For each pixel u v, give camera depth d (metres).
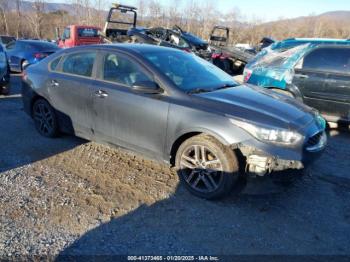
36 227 3.26
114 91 4.34
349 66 6.08
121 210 3.59
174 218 3.48
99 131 4.66
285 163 3.43
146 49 4.56
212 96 3.92
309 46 6.52
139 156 4.45
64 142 5.37
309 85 6.40
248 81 7.38
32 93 5.54
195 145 3.79
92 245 3.04
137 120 4.16
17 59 12.90
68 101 4.97
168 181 4.20
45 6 44.28
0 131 5.85
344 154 5.32
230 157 3.60
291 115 3.76
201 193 3.82
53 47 13.23
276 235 3.27
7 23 42.44
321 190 4.14
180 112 3.81
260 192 3.61
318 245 3.15
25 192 3.86
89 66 4.76
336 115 6.25
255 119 3.54
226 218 3.51
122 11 14.52
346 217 3.60
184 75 4.29
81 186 4.03
